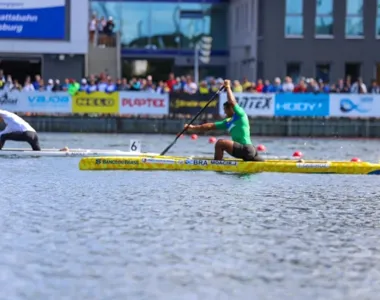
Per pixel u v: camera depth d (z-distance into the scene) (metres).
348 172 68.50
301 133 121.38
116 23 160.50
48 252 36.88
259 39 143.50
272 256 37.00
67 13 135.38
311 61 141.25
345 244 39.75
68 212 47.00
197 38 163.75
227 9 164.62
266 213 48.03
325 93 118.38
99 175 64.88
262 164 67.75
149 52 161.50
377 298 30.97
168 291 31.31
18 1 134.12
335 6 140.62
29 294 30.62
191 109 119.25
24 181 60.62
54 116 119.94
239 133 67.44
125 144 98.12
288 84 120.12
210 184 60.28
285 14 139.88
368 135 121.44
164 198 53.00
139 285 32.00
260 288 31.97
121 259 35.88
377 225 44.91
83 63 137.50
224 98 118.50
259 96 117.81
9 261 35.16
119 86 121.69
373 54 142.00
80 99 118.50
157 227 42.88
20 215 45.78
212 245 38.91
